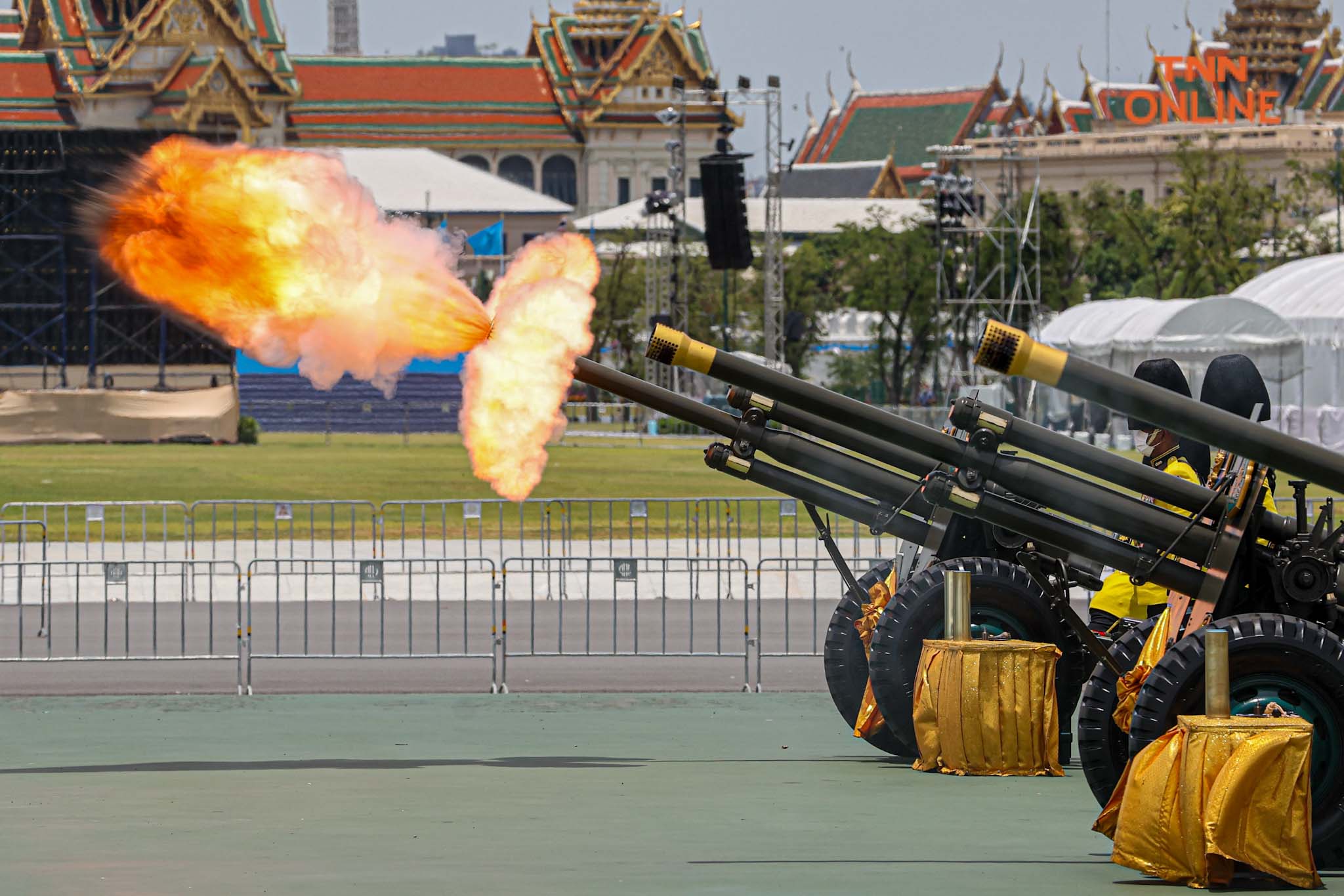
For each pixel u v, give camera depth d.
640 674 66.50
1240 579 37.31
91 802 41.28
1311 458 34.41
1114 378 34.34
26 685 62.94
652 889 31.95
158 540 122.12
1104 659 38.59
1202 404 34.50
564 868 33.75
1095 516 38.16
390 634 77.19
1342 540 37.44
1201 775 33.16
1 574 90.88
